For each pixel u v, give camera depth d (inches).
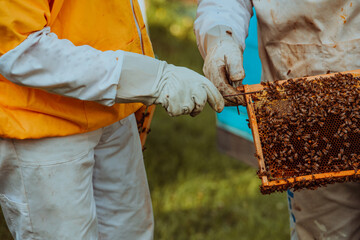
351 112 76.7
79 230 78.6
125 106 81.9
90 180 81.5
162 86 72.0
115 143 89.3
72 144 75.8
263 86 79.4
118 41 77.9
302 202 100.5
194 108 74.1
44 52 65.6
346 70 87.9
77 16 72.6
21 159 74.0
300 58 91.8
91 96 69.0
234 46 88.4
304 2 86.4
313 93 77.8
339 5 84.5
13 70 65.5
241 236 129.7
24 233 79.1
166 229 131.6
